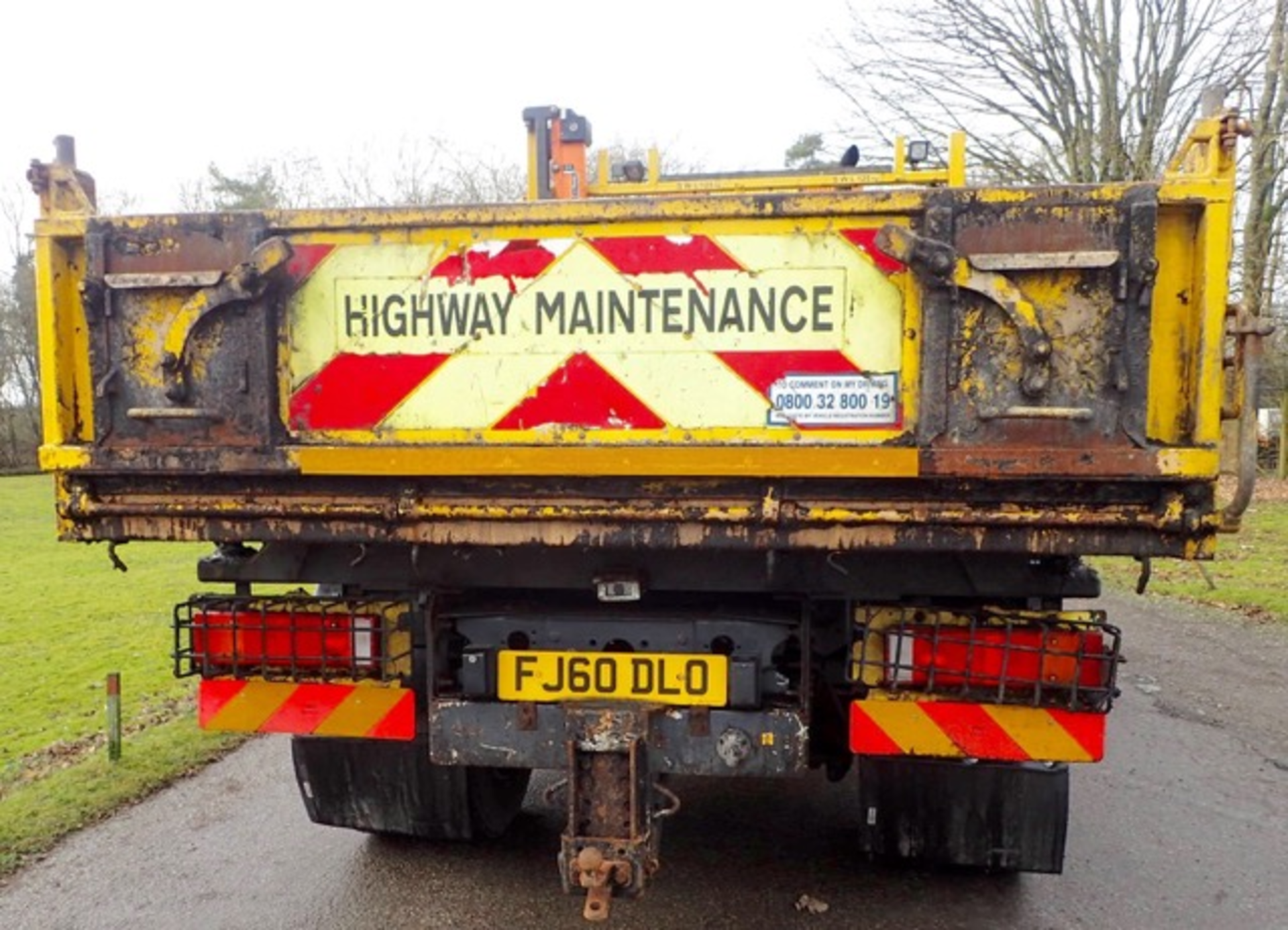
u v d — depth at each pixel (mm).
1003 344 2604
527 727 3143
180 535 2996
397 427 2916
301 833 4219
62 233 2922
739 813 4371
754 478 2770
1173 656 7312
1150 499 2602
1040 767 3312
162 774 4934
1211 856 3947
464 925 3393
